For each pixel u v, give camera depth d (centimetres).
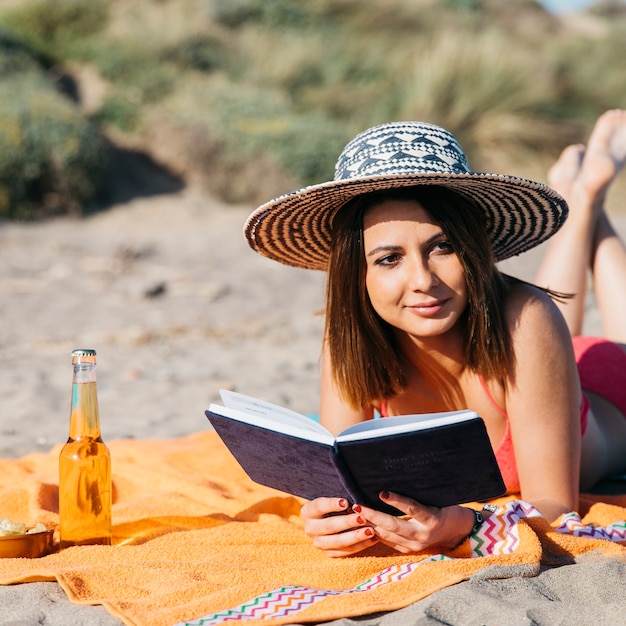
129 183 1346
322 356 275
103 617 197
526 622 187
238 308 812
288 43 1709
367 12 1836
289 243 269
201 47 1655
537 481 250
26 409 463
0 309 784
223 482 315
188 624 190
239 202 1354
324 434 208
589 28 2798
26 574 215
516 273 884
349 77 1645
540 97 1417
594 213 369
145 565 223
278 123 1419
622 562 216
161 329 716
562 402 248
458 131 1381
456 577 206
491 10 2217
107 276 927
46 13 1605
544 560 223
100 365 589
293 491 235
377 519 215
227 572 219
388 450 198
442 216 228
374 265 234
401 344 258
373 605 197
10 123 1234
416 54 1645
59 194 1244
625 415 319
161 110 1461
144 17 1692
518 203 241
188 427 433
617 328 364
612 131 373
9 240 1093
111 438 411
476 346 246
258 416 222
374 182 221
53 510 286
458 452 200
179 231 1199
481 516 232
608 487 324
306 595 204
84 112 1454
